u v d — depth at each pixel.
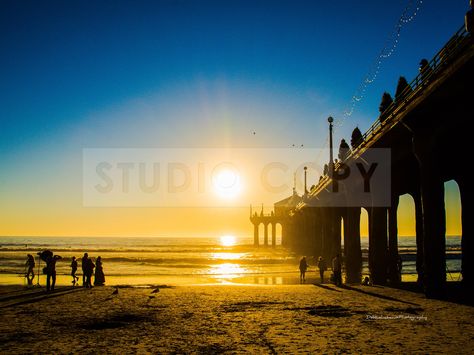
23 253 110.00
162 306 19.22
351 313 16.95
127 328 13.98
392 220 36.97
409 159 29.41
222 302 20.75
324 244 70.69
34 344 11.62
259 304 19.98
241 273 53.03
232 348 11.13
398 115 23.80
